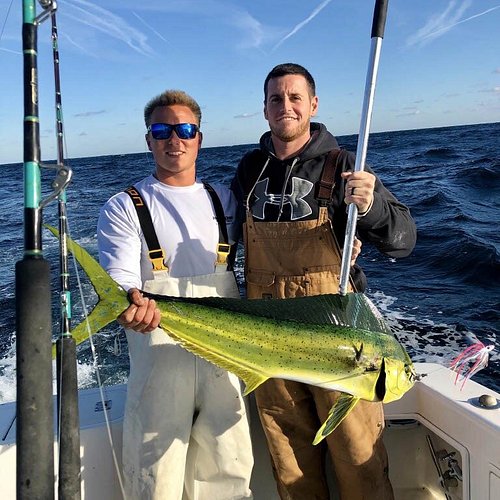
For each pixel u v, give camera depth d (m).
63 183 1.40
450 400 2.41
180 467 2.32
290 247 2.39
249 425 2.57
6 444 2.17
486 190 17.41
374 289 8.07
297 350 2.11
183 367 2.31
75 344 1.58
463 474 2.35
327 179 2.38
